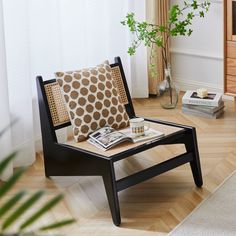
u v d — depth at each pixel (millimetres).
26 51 3041
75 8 3568
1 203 2709
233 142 3414
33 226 2471
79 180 2973
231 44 3648
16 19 2963
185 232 2404
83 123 2758
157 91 4121
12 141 3092
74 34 3611
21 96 3084
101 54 3891
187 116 3895
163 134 2758
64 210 2639
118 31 3994
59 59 3428
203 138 3492
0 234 750
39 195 775
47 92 2818
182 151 3314
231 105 4082
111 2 3914
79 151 2609
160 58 4246
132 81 4273
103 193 2814
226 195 2730
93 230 2455
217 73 4211
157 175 2711
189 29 3857
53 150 2781
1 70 2826
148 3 4133
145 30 3857
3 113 2891
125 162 3188
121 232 2432
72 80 2781
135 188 2848
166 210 2613
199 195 2752
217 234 2379
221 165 3094
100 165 2504
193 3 3885
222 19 3996
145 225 2482
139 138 2707
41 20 3273
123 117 2895
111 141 2619
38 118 3379
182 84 4398
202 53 4215
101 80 2855
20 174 794
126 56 4094
